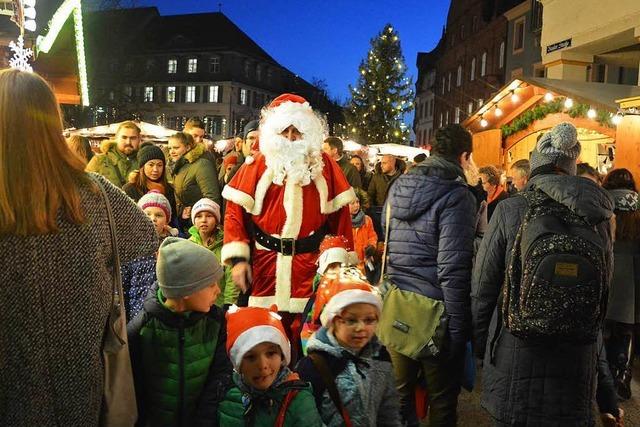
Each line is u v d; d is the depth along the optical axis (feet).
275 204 11.22
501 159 38.01
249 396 7.23
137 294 9.52
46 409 5.94
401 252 11.25
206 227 13.35
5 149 5.67
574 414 8.86
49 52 25.07
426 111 185.06
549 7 48.37
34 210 5.65
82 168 6.15
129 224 6.70
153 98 208.74
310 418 7.14
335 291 7.88
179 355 7.51
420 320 10.87
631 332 16.15
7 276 5.67
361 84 132.26
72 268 5.96
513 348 9.11
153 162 16.70
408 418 11.41
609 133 29.14
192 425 7.57
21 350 5.80
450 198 10.73
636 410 15.28
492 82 112.37
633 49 46.26
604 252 8.79
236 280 10.98
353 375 7.70
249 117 211.82
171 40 207.92
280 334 7.35
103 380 6.47
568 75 46.88
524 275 8.67
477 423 14.43
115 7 94.84
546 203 9.03
